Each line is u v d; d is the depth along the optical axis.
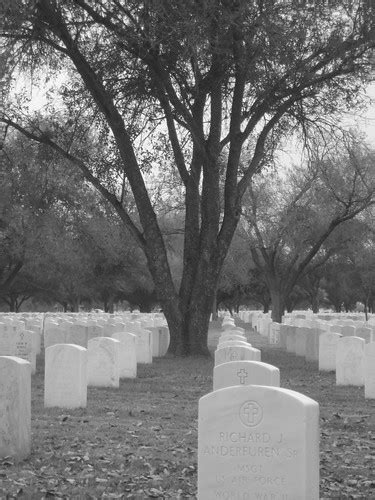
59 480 9.73
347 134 29.95
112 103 26.66
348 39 25.31
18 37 24.86
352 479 10.04
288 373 23.33
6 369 10.66
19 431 10.65
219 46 24.03
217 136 27.58
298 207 44.69
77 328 27.59
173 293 27.94
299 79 26.08
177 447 11.81
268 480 7.46
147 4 22.48
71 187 37.25
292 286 49.56
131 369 21.50
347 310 93.50
